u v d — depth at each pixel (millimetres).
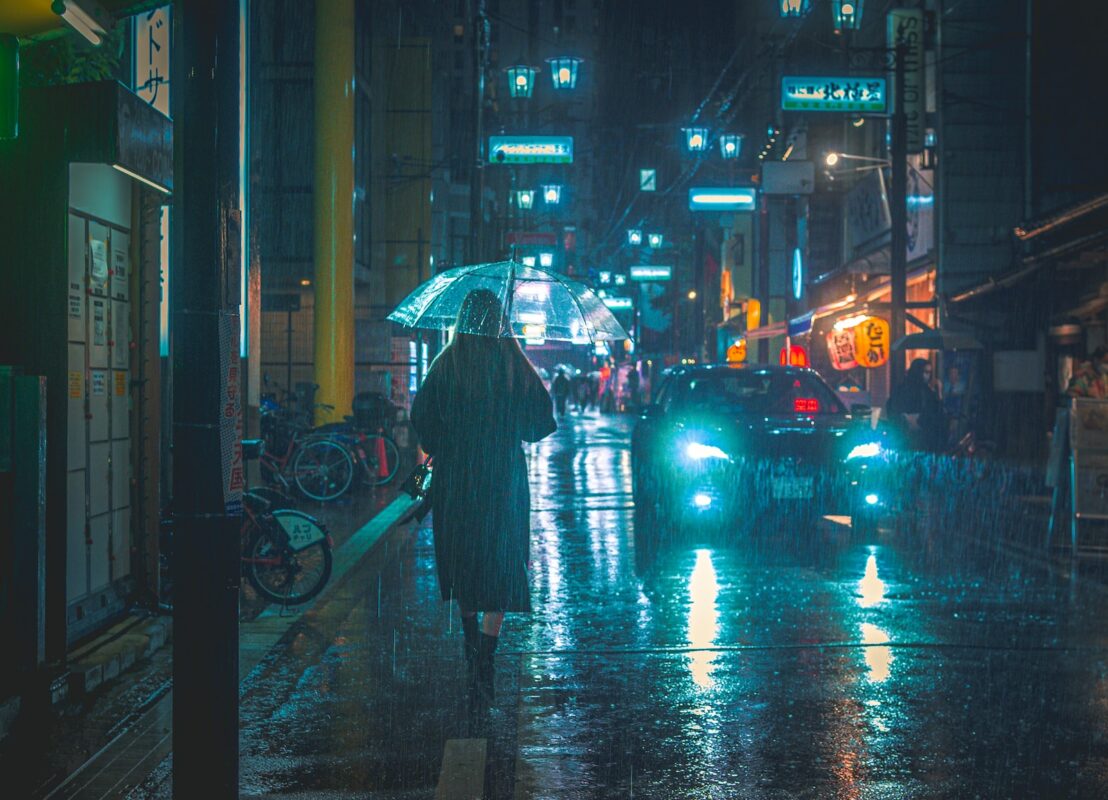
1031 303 30156
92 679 7492
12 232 7234
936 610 10445
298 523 10773
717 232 74062
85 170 7875
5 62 6473
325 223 26438
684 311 84750
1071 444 14070
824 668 8328
